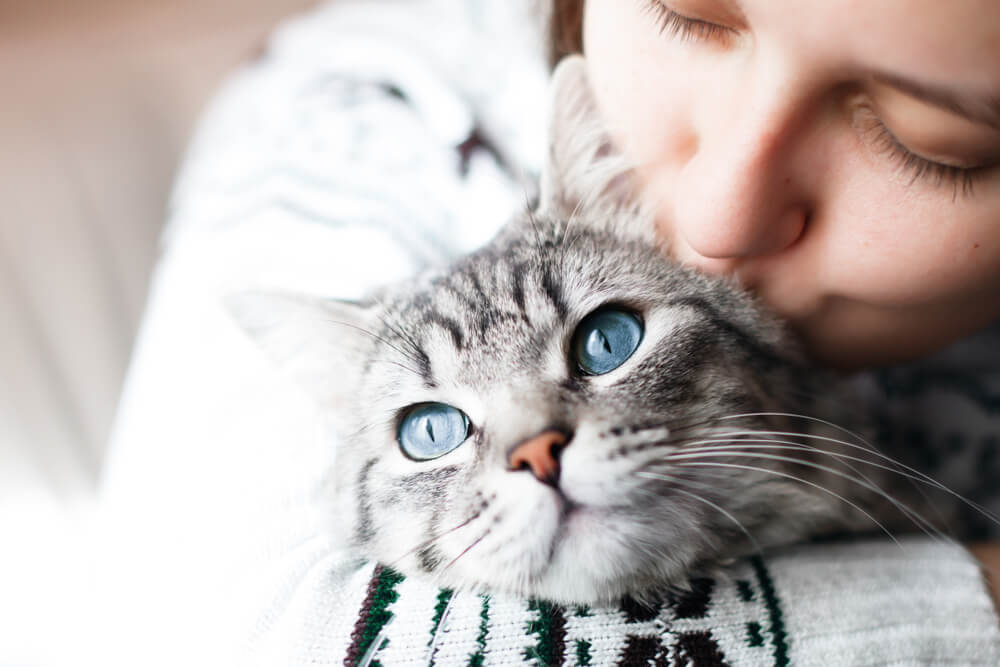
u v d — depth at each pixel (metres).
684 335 0.29
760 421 0.29
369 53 0.47
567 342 0.30
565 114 0.32
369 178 0.39
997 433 0.37
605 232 0.32
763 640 0.26
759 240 0.27
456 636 0.26
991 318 0.30
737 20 0.26
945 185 0.26
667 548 0.28
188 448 0.32
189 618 0.28
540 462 0.28
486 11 0.48
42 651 0.54
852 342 0.30
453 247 0.37
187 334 0.36
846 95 0.25
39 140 0.61
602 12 0.29
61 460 0.60
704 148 0.27
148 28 0.65
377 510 0.30
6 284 0.59
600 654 0.26
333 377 0.33
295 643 0.26
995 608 0.27
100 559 0.37
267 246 0.37
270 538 0.29
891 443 0.35
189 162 0.51
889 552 0.29
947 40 0.23
